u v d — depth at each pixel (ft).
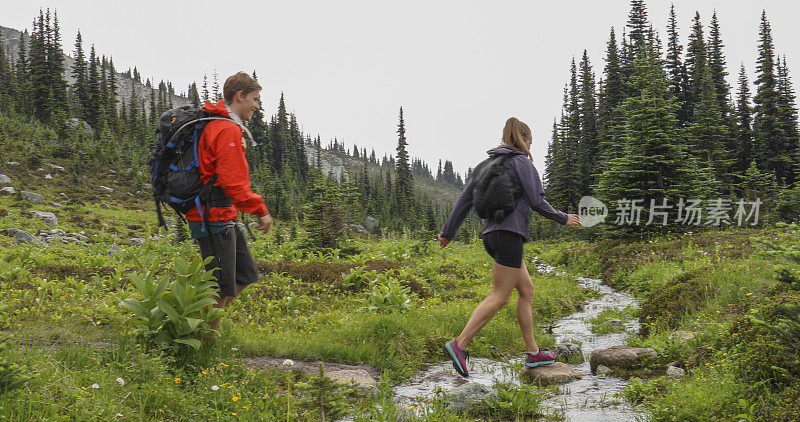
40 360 10.38
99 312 16.84
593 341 23.07
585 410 11.93
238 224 13.56
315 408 10.04
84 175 164.35
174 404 9.73
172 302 12.47
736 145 152.35
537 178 14.03
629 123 78.59
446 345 14.34
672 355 16.02
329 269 35.32
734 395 10.30
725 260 36.55
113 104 301.43
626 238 71.15
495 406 11.98
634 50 150.82
